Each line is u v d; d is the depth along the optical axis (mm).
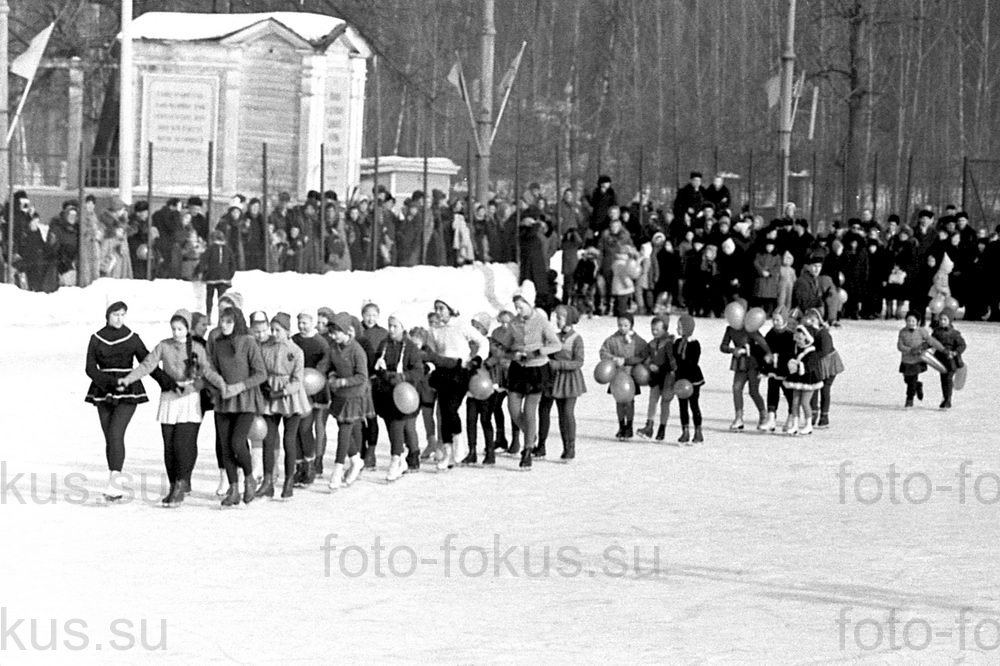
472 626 27750
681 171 160000
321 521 36062
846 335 78250
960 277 85750
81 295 66312
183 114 89688
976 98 168750
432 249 81312
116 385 36812
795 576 32031
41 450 42844
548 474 42969
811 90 162125
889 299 86188
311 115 89625
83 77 106500
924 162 161750
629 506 38844
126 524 34906
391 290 75062
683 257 83312
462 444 47500
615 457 45969
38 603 28359
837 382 63812
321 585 30328
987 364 69688
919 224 88250
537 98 177125
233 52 88812
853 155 125188
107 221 69938
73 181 95750
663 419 48938
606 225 85000
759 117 169875
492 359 44000
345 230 77000
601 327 76625
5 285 65062
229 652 25859
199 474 41062
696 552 34031
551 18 180125
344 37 91062
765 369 51031
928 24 174625
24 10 121750
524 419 43531
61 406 50156
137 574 30641
